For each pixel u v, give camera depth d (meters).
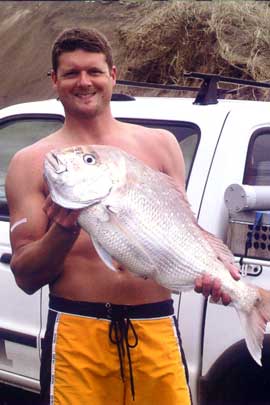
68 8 18.00
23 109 5.18
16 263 3.21
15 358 4.80
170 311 3.34
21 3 19.36
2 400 5.39
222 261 3.10
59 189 2.89
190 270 3.05
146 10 12.86
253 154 4.22
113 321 3.22
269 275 3.89
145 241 2.97
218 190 4.07
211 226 4.01
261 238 3.89
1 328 4.81
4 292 4.80
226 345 3.96
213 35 10.82
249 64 10.16
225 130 4.22
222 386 4.03
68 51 3.27
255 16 10.98
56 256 3.07
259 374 4.01
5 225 4.89
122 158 2.97
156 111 4.57
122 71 11.70
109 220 2.92
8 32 18.67
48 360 3.29
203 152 4.21
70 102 3.29
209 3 11.23
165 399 3.25
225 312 3.96
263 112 4.36
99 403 3.24
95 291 3.23
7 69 17.52
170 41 11.20
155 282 3.26
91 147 2.95
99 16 16.81
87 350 3.22
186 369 3.35
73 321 3.25
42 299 4.59
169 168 3.43
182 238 3.03
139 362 3.24
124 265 3.01
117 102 4.86
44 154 3.29
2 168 5.14
